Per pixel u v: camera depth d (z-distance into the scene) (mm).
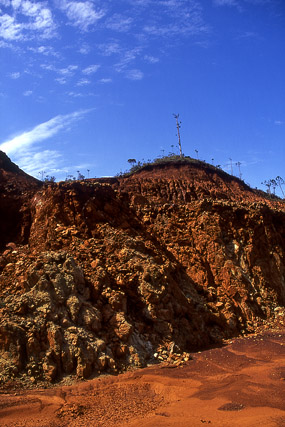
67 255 15672
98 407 10289
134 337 14805
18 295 13891
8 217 21969
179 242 25344
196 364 14227
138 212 27078
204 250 25016
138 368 13609
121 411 10062
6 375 11352
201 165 61438
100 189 22297
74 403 10391
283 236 32188
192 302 19172
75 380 12031
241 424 9047
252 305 22922
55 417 9633
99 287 15750
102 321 14711
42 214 20719
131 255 18344
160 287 17406
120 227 21266
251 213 28734
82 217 20172
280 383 11938
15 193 23547
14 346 11945
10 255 17500
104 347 13375
